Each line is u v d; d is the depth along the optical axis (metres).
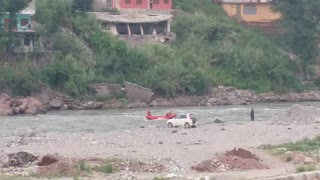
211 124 83.81
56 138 69.69
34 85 116.19
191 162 53.72
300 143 62.41
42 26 123.38
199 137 69.31
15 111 107.25
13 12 121.25
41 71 118.44
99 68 123.31
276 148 60.38
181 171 50.78
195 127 80.69
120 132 75.94
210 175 48.84
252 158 55.12
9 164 53.28
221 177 48.28
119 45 126.44
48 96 115.75
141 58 126.06
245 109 112.88
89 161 52.59
